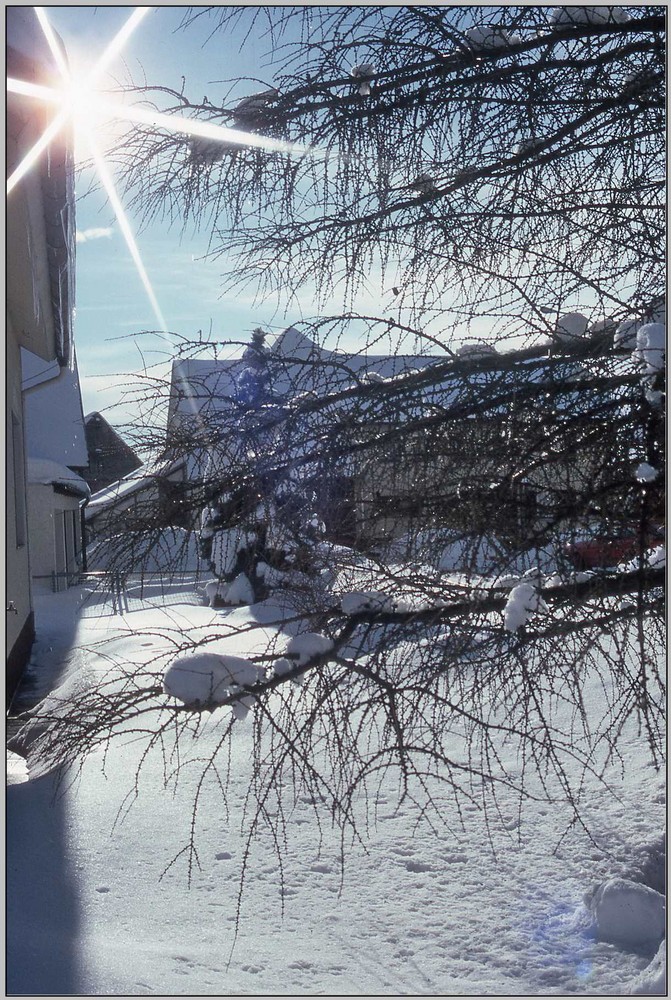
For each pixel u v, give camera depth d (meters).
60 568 20.38
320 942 4.21
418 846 5.28
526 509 3.16
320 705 3.01
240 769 6.38
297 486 3.35
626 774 5.74
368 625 3.28
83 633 12.47
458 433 3.31
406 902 4.66
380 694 3.03
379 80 3.57
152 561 3.38
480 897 4.68
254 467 3.35
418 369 3.56
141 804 5.87
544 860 5.03
